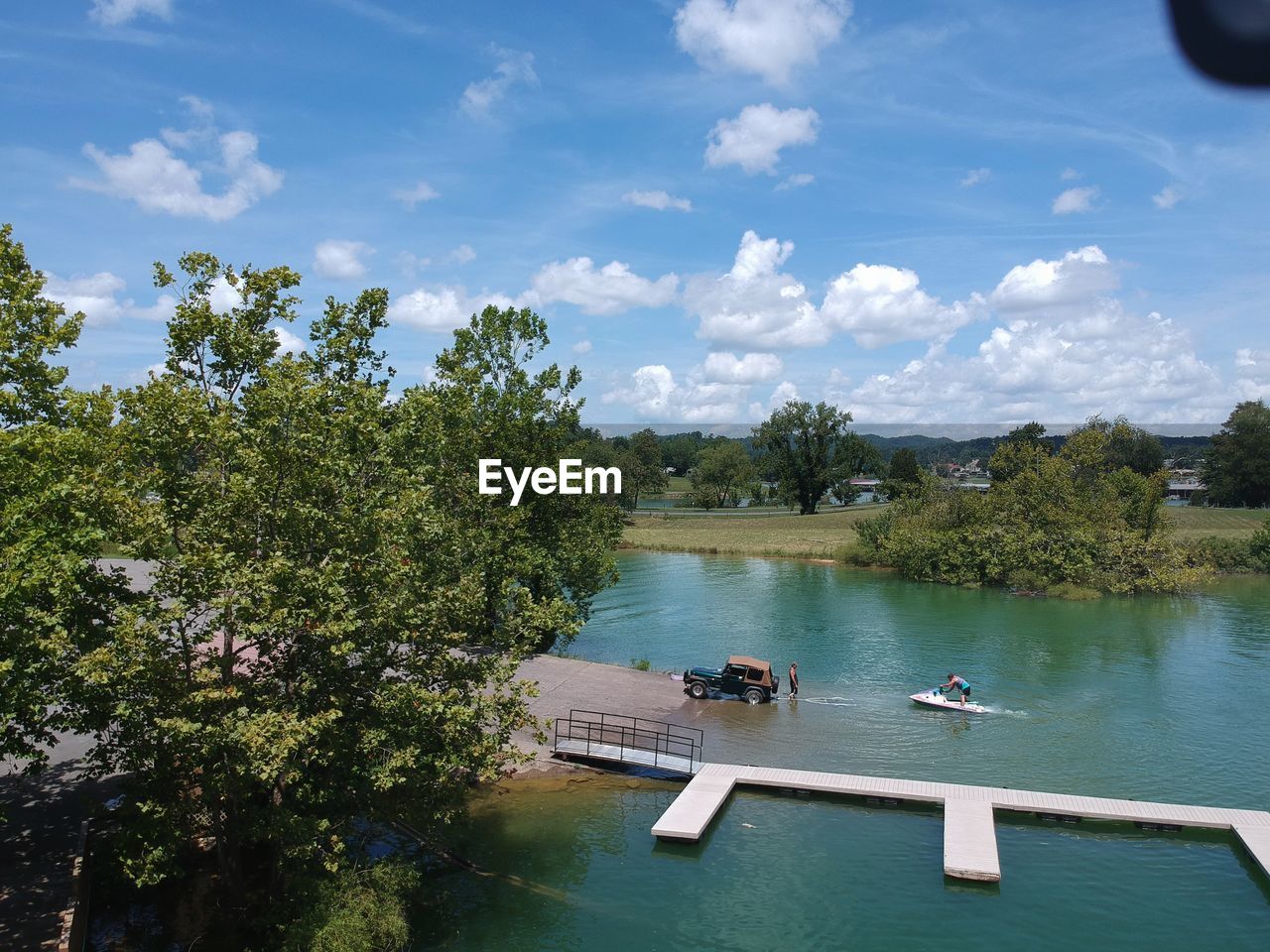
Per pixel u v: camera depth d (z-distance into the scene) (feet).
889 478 570.05
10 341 68.74
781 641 164.14
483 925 64.34
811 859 75.25
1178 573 220.02
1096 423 310.24
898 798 86.12
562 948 61.41
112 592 58.23
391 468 69.77
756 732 107.86
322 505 62.49
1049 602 210.18
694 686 123.03
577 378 148.77
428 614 67.05
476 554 116.98
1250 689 128.26
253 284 66.64
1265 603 207.41
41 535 51.83
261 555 58.59
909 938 62.95
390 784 58.54
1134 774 94.12
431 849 75.20
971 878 70.54
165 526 55.98
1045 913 66.44
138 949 57.88
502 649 74.90
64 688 52.37
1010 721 113.09
